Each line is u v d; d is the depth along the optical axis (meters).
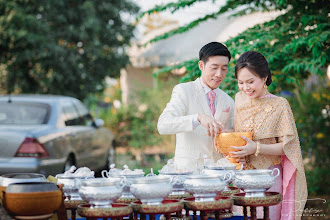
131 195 2.75
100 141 8.83
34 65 13.45
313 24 4.98
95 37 14.51
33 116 7.01
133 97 14.90
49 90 13.84
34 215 2.33
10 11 12.46
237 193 2.73
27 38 12.33
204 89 3.48
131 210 2.42
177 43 14.82
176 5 5.57
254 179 2.56
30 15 12.48
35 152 6.36
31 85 13.79
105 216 2.34
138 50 17.02
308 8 5.22
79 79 14.27
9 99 7.20
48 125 6.92
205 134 3.46
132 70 18.27
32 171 6.26
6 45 12.50
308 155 7.94
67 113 7.72
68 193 2.71
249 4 5.77
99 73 15.05
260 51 4.98
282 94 7.66
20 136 6.37
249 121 3.11
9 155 6.30
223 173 2.77
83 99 14.84
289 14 5.30
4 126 6.61
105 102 18.78
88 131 8.22
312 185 7.09
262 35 5.08
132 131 12.88
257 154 3.00
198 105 3.47
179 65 5.57
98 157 8.66
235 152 3.00
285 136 3.01
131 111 14.05
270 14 6.01
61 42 14.52
